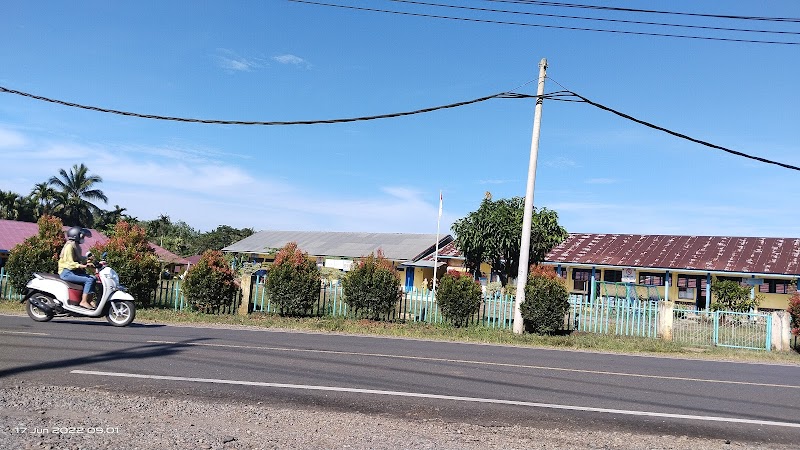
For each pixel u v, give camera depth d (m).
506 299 17.55
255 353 9.64
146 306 17.53
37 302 12.53
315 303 19.00
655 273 34.19
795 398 8.48
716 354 14.50
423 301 18.17
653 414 6.83
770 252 32.69
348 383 7.62
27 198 60.09
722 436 6.04
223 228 71.25
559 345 14.47
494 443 5.34
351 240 50.38
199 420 5.53
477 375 8.81
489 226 28.44
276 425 5.52
